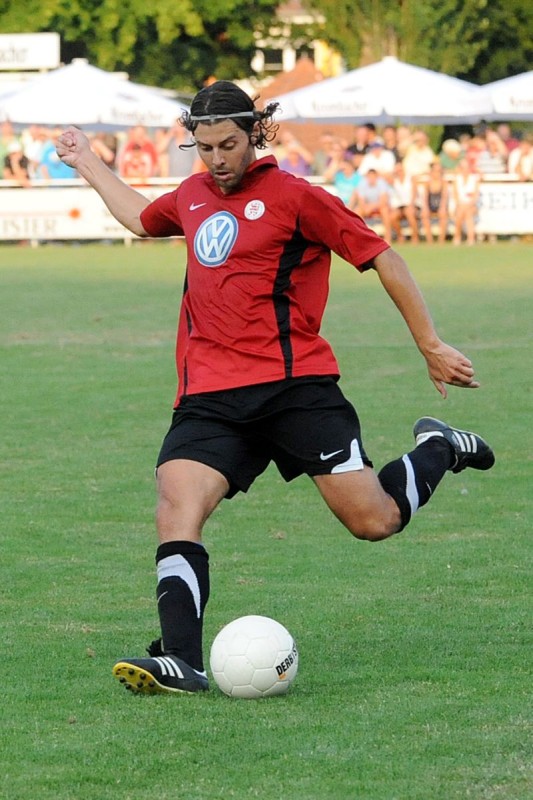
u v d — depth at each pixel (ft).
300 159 266.57
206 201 45.50
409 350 131.13
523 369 118.83
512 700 42.24
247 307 44.39
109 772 36.45
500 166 264.52
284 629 43.55
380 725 39.83
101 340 139.03
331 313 164.55
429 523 68.85
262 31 380.17
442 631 50.55
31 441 89.45
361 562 61.36
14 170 272.92
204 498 44.24
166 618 43.52
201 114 43.62
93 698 42.93
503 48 380.17
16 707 42.06
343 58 370.53
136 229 49.21
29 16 355.97
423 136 265.54
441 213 262.47
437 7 341.41
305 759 37.14
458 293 180.34
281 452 45.78
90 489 76.28
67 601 55.26
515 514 70.59
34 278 207.41
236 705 41.96
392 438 88.48
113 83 264.72
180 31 372.38
